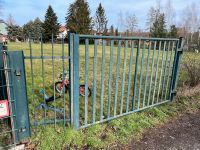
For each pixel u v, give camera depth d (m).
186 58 6.36
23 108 2.79
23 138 2.89
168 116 4.31
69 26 52.12
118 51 3.60
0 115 2.62
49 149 2.87
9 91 2.63
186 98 5.31
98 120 3.79
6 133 2.85
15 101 2.70
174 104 4.95
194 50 6.73
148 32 49.62
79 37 3.01
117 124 3.69
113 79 7.32
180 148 3.22
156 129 3.77
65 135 3.09
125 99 5.15
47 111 4.01
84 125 3.43
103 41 3.31
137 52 3.89
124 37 3.54
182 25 43.47
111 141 3.21
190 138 3.54
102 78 3.47
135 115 4.11
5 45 2.79
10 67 2.57
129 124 3.72
